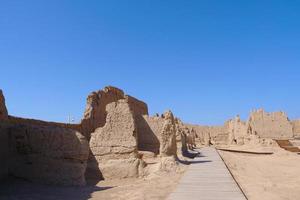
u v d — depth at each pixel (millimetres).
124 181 18672
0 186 14445
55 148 16031
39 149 15945
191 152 39281
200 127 74000
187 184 15688
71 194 14102
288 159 35438
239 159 33156
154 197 13445
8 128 16219
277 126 66812
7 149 15945
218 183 15883
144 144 27719
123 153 20219
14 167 15867
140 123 28016
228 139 66750
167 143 24406
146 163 20719
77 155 16344
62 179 15828
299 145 54312
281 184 19562
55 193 14055
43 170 15742
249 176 22375
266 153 41781
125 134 20547
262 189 17172
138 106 34219
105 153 20219
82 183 16312
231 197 12648
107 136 20516
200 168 22094
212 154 35906
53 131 16172
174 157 23938
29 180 15594
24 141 16062
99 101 26359
